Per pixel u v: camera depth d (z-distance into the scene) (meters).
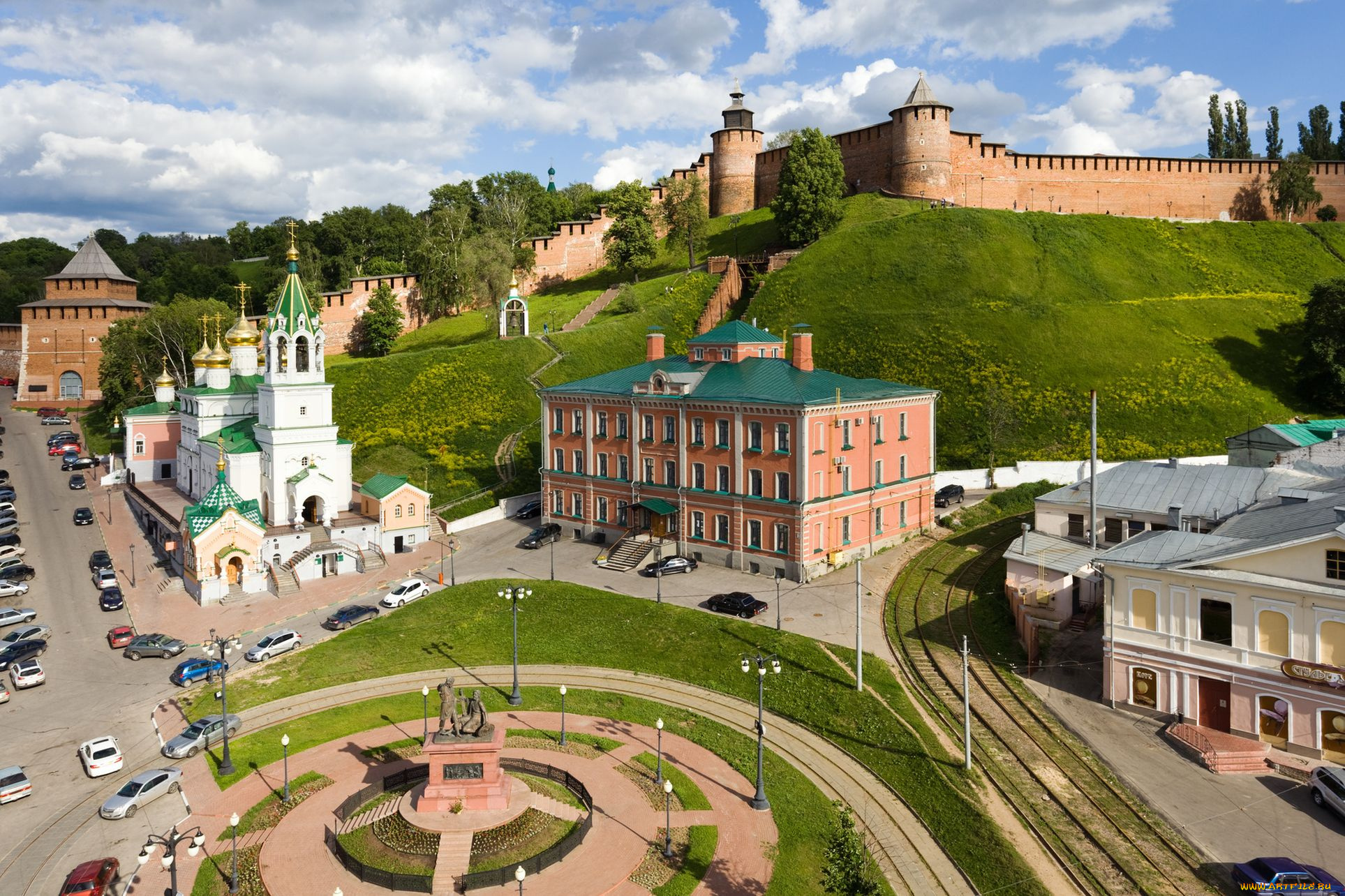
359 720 54.72
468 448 115.44
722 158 187.25
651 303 151.88
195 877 39.44
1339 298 109.06
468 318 167.00
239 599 78.19
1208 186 166.25
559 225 179.75
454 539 94.50
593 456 91.50
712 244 176.25
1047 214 153.00
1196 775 46.41
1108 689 54.09
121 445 133.75
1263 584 47.62
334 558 84.38
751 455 77.94
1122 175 164.88
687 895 38.16
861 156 171.12
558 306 160.75
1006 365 116.19
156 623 72.44
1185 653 50.81
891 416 84.44
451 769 44.00
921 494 88.62
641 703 57.12
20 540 94.31
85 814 44.75
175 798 46.03
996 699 55.62
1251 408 109.06
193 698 58.31
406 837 41.56
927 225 146.75
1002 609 68.12
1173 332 123.81
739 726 53.94
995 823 43.09
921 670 59.72
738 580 76.38
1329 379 110.06
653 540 84.44
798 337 87.25
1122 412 108.50
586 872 39.41
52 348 164.88
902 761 49.09
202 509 79.12
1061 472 98.81
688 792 46.56
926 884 39.81
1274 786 45.09
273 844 41.44
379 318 153.00
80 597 79.38
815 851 41.75
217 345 113.31
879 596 72.44
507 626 69.00
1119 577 53.41
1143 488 71.06
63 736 53.50
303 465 90.44
